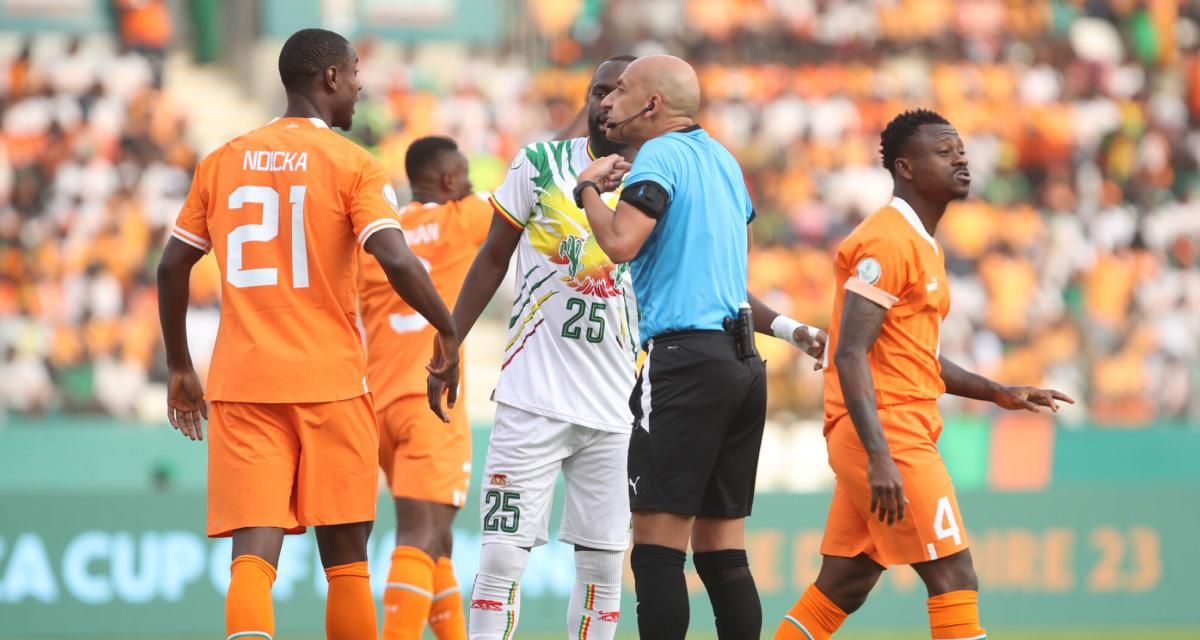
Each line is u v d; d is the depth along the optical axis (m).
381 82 59.00
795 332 18.56
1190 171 65.94
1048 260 58.72
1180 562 37.94
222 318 16.52
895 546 16.83
